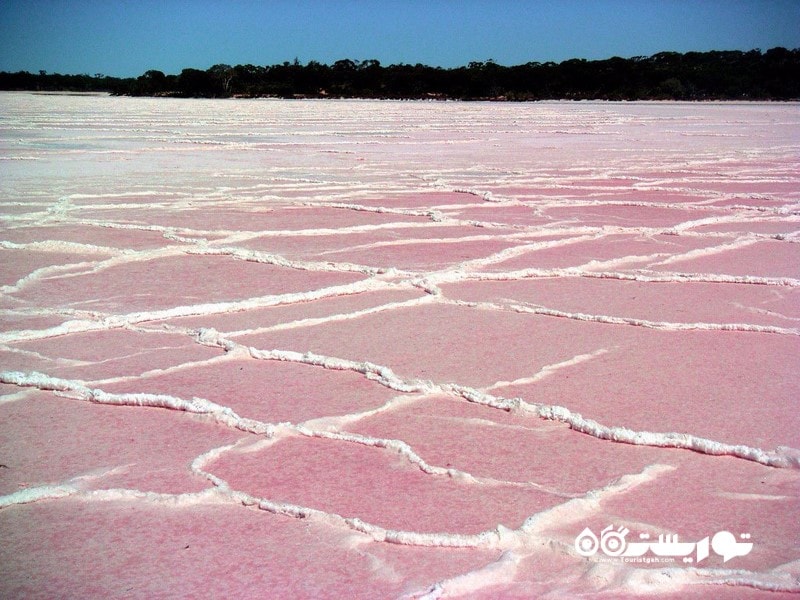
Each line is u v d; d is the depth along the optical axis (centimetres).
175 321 473
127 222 791
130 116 2998
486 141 1922
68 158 1408
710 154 1584
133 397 353
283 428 324
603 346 432
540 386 374
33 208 868
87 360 407
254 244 697
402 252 668
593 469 295
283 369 396
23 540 249
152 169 1255
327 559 238
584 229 770
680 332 457
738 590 225
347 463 298
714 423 334
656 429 327
